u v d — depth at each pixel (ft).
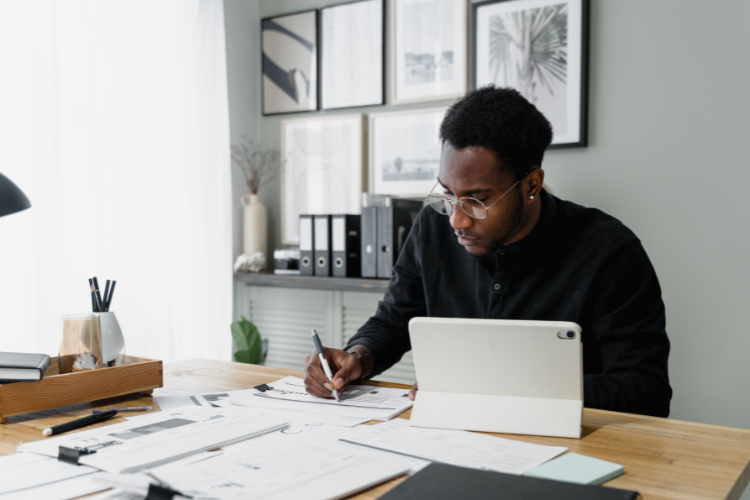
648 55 7.35
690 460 2.53
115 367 3.48
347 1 9.34
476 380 3.02
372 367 4.17
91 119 7.08
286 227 9.93
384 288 7.76
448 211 3.86
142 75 7.72
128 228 7.57
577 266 4.14
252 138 10.05
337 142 9.46
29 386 3.16
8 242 6.28
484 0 8.23
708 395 7.14
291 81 9.86
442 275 4.62
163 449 2.51
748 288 6.91
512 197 3.68
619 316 3.91
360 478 2.23
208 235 8.79
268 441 2.70
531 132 3.64
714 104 7.02
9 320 6.29
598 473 2.32
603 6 7.59
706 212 7.10
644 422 3.07
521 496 2.05
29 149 6.40
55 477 2.30
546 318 4.21
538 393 2.93
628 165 7.50
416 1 8.75
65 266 6.77
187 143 8.43
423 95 8.75
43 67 6.54
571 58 7.70
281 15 9.88
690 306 7.22
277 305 9.18
